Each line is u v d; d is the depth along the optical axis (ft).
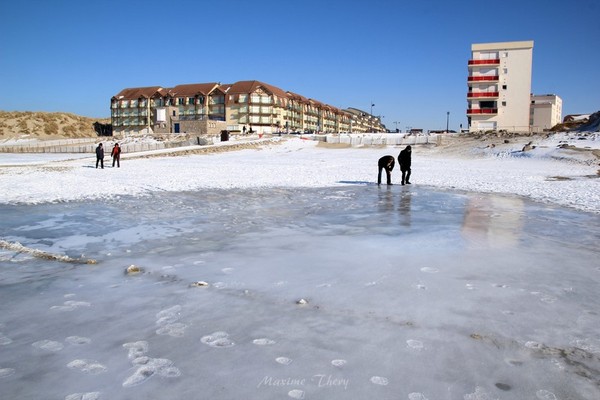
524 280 16.46
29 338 11.34
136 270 17.57
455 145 136.36
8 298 14.51
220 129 264.31
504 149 114.01
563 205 38.34
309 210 35.01
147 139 221.87
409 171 55.77
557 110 280.92
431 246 22.18
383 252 20.84
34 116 389.60
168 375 9.37
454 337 11.32
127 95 388.37
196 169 83.15
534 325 12.16
